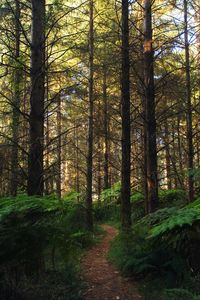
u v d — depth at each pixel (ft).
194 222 25.26
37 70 25.45
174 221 24.36
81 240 40.73
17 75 28.19
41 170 24.80
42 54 26.13
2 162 29.81
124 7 42.60
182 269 24.80
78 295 22.31
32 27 26.12
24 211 20.03
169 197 69.56
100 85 71.46
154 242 27.58
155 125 41.88
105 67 54.49
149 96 41.96
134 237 34.96
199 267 25.63
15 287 19.75
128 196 42.11
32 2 26.40
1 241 18.44
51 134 83.82
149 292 23.89
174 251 26.76
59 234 19.57
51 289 22.15
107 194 83.76
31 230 18.95
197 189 59.47
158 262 26.45
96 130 72.79
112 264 32.14
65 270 26.00
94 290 24.90
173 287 24.08
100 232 53.72
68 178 108.47
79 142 102.06
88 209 53.11
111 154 99.50
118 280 27.07
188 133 54.65
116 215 75.36
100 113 76.48
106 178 89.81
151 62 42.22
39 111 25.34
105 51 58.29
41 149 24.82
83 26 55.72
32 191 24.44
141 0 49.60
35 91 25.44
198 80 58.59
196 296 21.03
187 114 56.18
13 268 20.15
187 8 52.24
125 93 42.65
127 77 42.73
